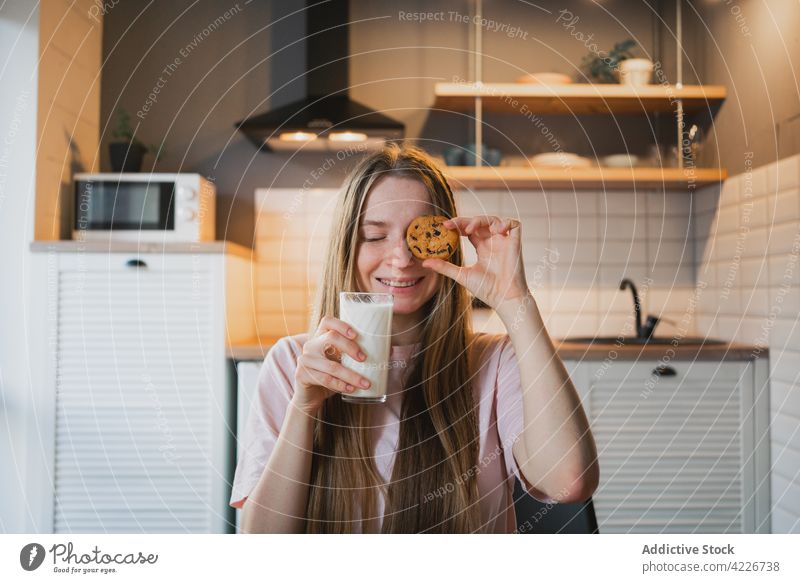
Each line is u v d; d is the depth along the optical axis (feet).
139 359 5.32
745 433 5.41
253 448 2.83
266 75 6.51
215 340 5.33
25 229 5.30
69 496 5.28
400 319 3.14
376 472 2.84
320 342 2.52
